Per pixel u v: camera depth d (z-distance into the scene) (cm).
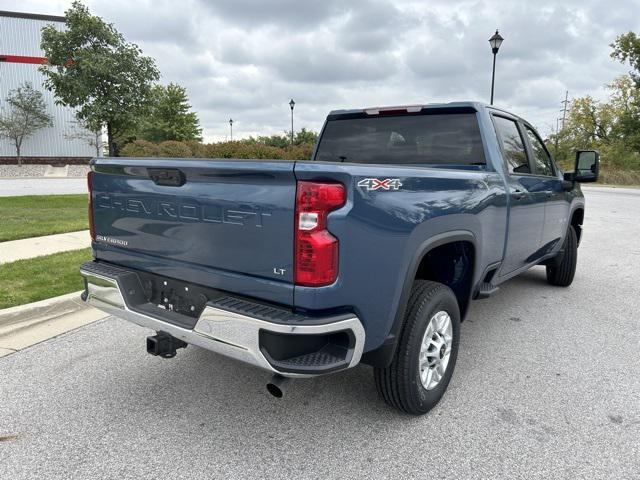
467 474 246
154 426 287
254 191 233
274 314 228
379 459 257
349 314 234
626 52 3234
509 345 421
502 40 1734
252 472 246
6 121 3791
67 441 271
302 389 334
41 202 1375
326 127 453
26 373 354
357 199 227
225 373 358
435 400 305
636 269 745
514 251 418
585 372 367
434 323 296
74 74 1347
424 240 270
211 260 255
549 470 249
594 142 5219
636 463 256
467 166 383
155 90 1473
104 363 372
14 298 476
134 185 289
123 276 297
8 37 3812
